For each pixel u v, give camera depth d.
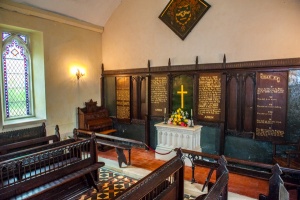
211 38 6.04
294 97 5.04
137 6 7.28
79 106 7.52
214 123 6.09
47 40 6.46
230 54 5.79
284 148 5.17
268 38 5.27
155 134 7.17
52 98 6.69
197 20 6.16
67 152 4.66
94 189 4.49
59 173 3.96
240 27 5.61
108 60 8.10
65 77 7.04
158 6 6.87
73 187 4.33
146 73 7.23
